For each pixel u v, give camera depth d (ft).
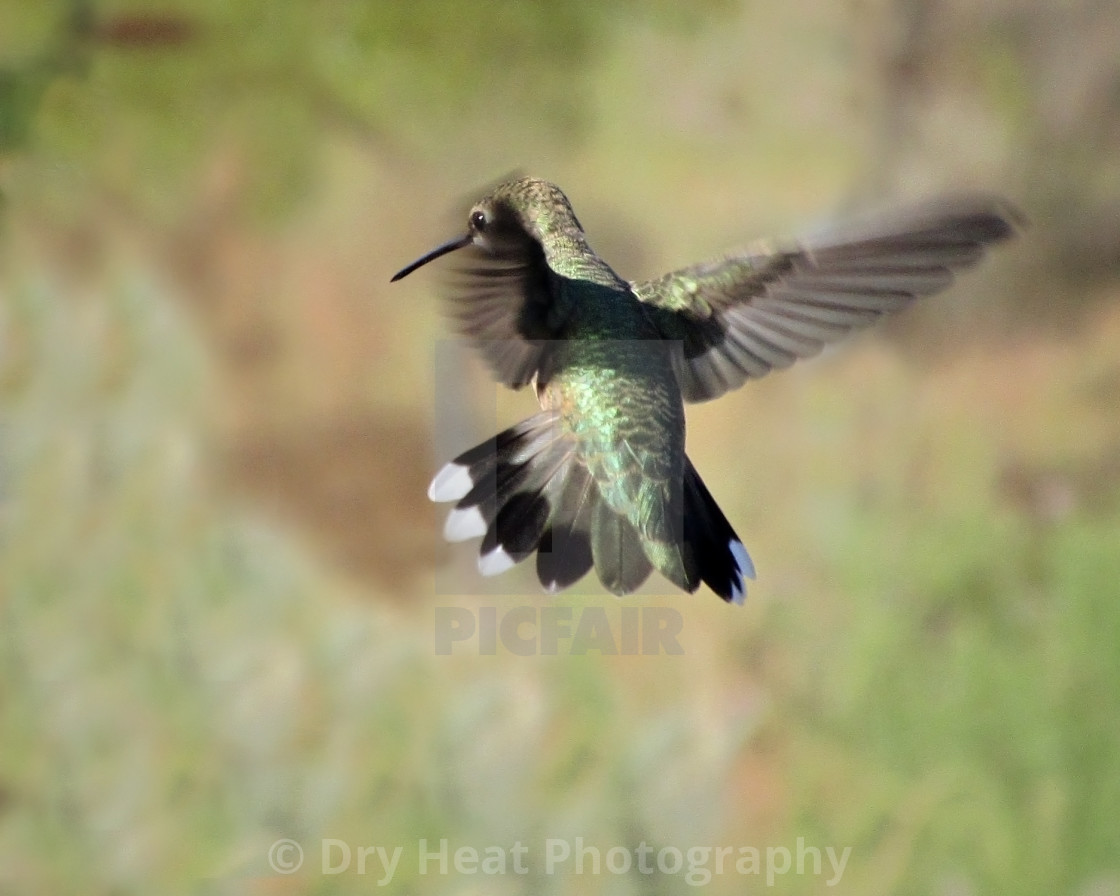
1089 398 15.24
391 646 11.27
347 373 12.07
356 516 11.55
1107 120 17.43
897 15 17.04
